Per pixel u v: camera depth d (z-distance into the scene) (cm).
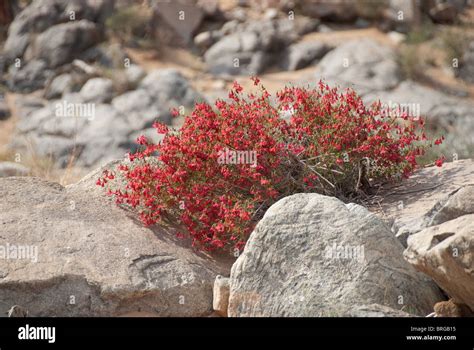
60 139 1969
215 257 714
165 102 2153
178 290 645
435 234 566
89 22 2597
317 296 585
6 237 663
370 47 2431
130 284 630
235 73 2458
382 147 759
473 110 2086
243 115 764
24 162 1457
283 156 753
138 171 737
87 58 2500
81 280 626
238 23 2686
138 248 676
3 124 2156
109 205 752
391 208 725
